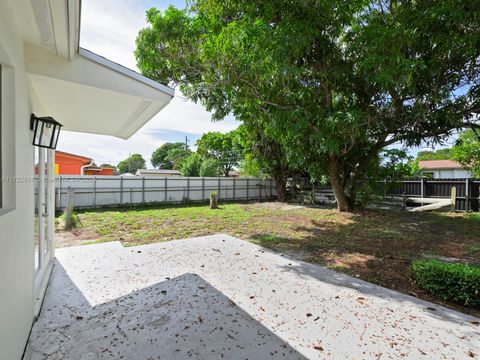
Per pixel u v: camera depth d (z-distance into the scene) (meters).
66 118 3.46
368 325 2.30
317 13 4.43
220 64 4.94
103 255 4.32
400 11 4.81
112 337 2.11
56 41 1.85
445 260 4.14
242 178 14.99
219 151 22.05
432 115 4.97
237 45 4.56
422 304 2.70
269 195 16.05
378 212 8.81
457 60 4.57
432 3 4.21
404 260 4.15
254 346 2.01
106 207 10.95
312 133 5.68
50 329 2.21
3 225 1.37
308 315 2.47
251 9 4.73
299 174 13.96
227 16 5.69
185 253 4.48
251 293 2.94
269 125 6.32
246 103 5.76
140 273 3.52
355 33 5.14
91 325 2.28
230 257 4.27
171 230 6.63
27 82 2.01
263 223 7.57
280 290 3.02
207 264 3.92
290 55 4.39
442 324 2.32
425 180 10.04
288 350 1.96
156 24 6.82
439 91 4.59
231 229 6.75
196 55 6.78
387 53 4.20
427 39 4.41
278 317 2.43
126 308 2.58
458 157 8.75
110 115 3.26
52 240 3.79
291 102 5.41
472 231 6.18
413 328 2.26
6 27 1.39
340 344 2.03
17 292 1.69
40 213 3.04
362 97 5.70
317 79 5.51
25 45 1.95
